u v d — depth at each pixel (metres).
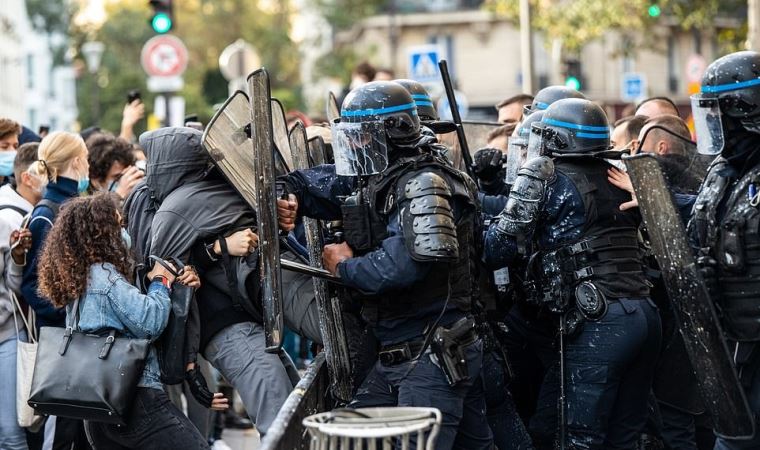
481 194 7.09
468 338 5.41
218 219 6.09
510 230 5.77
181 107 18.05
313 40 58.41
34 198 7.29
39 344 5.90
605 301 5.84
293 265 5.44
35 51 61.28
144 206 6.52
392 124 5.35
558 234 5.93
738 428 5.18
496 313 6.61
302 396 5.14
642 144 7.31
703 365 5.24
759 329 5.21
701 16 28.23
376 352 5.99
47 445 7.24
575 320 5.91
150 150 6.29
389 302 5.39
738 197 5.25
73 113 63.81
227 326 6.15
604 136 5.94
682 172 7.22
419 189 5.20
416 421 4.42
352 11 57.78
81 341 5.85
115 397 5.74
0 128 8.26
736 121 5.29
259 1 66.62
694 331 5.25
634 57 33.47
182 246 6.05
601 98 53.09
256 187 5.50
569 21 31.55
